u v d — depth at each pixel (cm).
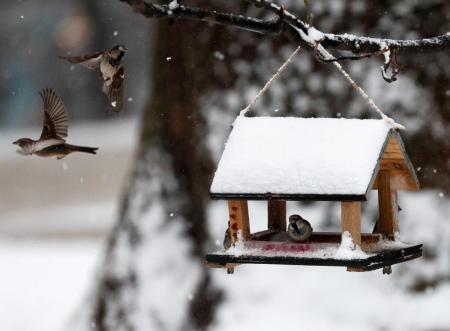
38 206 4072
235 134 1052
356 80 1491
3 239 3300
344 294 1424
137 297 1534
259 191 992
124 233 1577
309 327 1403
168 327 1496
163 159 1570
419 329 1378
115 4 5928
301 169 995
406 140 1472
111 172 4712
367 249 1039
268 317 1431
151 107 1592
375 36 1486
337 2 1499
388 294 1417
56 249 3050
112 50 927
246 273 1480
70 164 4994
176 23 1559
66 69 6016
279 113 1504
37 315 2189
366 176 977
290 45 1508
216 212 1523
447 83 1466
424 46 1040
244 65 1526
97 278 1589
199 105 1545
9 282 2520
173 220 1550
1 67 6100
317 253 991
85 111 5966
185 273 1517
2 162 5319
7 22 6119
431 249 1439
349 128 1029
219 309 1468
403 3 1485
